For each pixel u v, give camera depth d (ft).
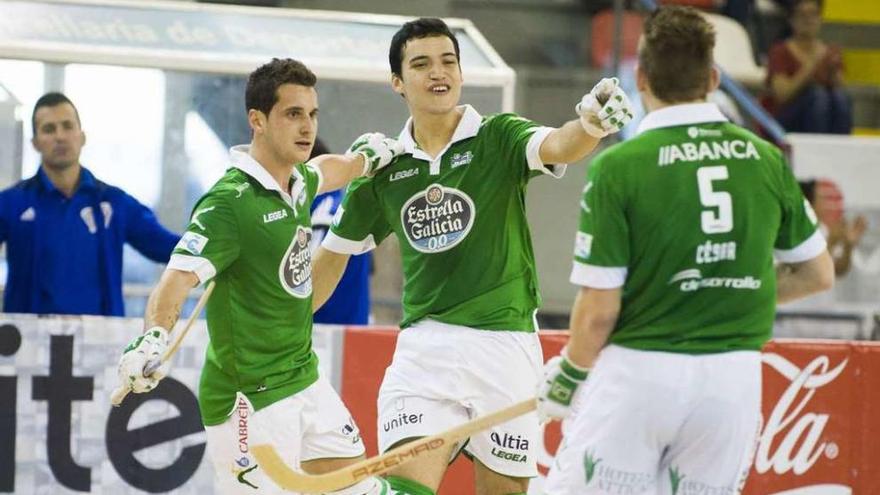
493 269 60.64
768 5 137.49
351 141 90.17
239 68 87.86
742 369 49.44
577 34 127.34
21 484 72.59
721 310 49.29
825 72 129.29
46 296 78.84
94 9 89.66
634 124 115.96
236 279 59.72
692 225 48.70
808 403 76.69
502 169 60.39
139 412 73.67
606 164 49.24
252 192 59.41
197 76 87.45
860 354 77.00
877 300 110.32
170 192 87.61
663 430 49.55
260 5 114.62
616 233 48.91
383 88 90.38
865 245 111.14
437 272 61.05
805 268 51.57
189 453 74.02
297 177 60.75
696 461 50.16
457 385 60.29
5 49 83.51
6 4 87.56
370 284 92.99
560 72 122.93
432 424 59.93
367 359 74.84
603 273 48.88
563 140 57.21
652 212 48.73
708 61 49.83
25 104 83.76
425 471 59.98
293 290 60.49
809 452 76.69
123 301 81.35
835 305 109.60
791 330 104.99
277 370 60.44
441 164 60.95
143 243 81.00
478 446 61.05
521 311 61.26
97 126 85.92
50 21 87.04
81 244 79.36
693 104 49.88
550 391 50.65
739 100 117.19
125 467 73.51
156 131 87.10
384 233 64.90
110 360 73.56
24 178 82.58
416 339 61.46
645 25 51.08
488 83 90.43
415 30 60.70
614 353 50.16
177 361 73.77
